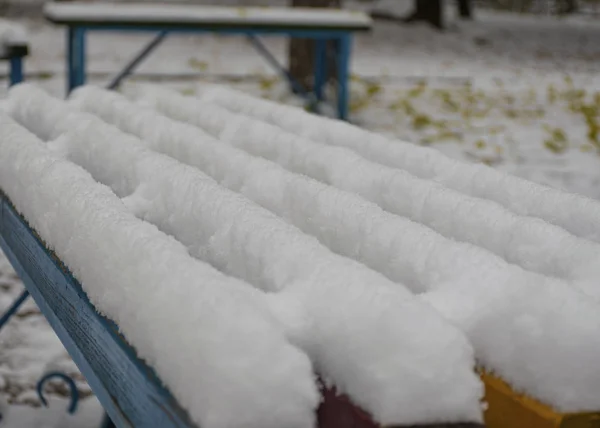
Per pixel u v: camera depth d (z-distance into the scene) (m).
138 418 0.81
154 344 0.78
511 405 0.80
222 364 0.67
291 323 0.78
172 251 0.85
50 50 11.10
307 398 0.68
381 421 0.69
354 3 19.70
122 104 1.88
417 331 0.70
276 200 1.25
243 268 0.96
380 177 1.33
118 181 1.37
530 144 6.96
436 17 17.16
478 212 1.14
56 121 1.67
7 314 2.66
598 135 7.31
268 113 1.98
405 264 0.95
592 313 0.78
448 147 6.71
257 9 6.71
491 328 0.81
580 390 0.77
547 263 1.03
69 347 1.08
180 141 1.55
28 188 1.27
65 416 2.79
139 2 16.70
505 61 13.22
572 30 19.05
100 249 0.94
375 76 10.06
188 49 12.35
